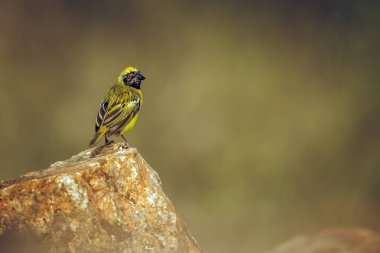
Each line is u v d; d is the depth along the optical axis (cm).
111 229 648
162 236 658
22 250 616
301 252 882
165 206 678
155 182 702
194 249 670
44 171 693
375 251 843
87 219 643
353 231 905
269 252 916
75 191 651
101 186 666
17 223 627
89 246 632
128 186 678
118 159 685
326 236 906
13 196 638
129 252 643
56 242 626
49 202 642
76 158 794
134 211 666
